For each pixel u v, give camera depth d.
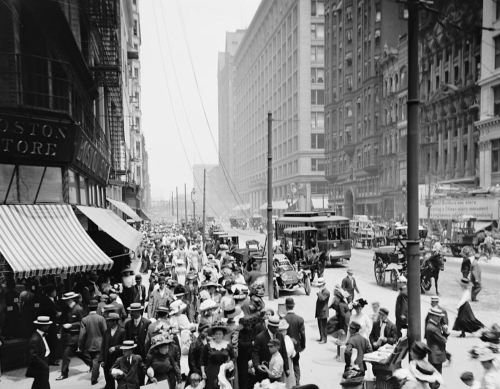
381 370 6.69
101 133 23.73
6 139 12.05
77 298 10.52
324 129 86.50
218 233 37.56
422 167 48.62
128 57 54.62
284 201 101.94
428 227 38.66
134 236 17.62
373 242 40.56
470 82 40.41
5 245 10.52
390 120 57.09
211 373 6.72
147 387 6.45
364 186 65.56
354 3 68.94
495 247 30.62
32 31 13.73
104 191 23.55
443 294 18.39
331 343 11.94
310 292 19.58
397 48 57.81
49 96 13.29
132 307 8.12
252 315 7.80
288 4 102.62
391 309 15.57
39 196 12.95
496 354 6.17
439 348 8.45
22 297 10.49
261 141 133.62
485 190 35.62
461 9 41.53
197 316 12.66
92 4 19.75
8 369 9.94
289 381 7.13
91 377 8.87
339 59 74.81
